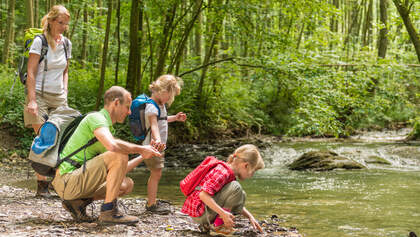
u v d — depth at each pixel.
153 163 4.11
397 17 11.38
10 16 13.26
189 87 14.08
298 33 15.09
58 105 4.65
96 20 13.73
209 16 11.12
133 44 11.10
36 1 12.95
